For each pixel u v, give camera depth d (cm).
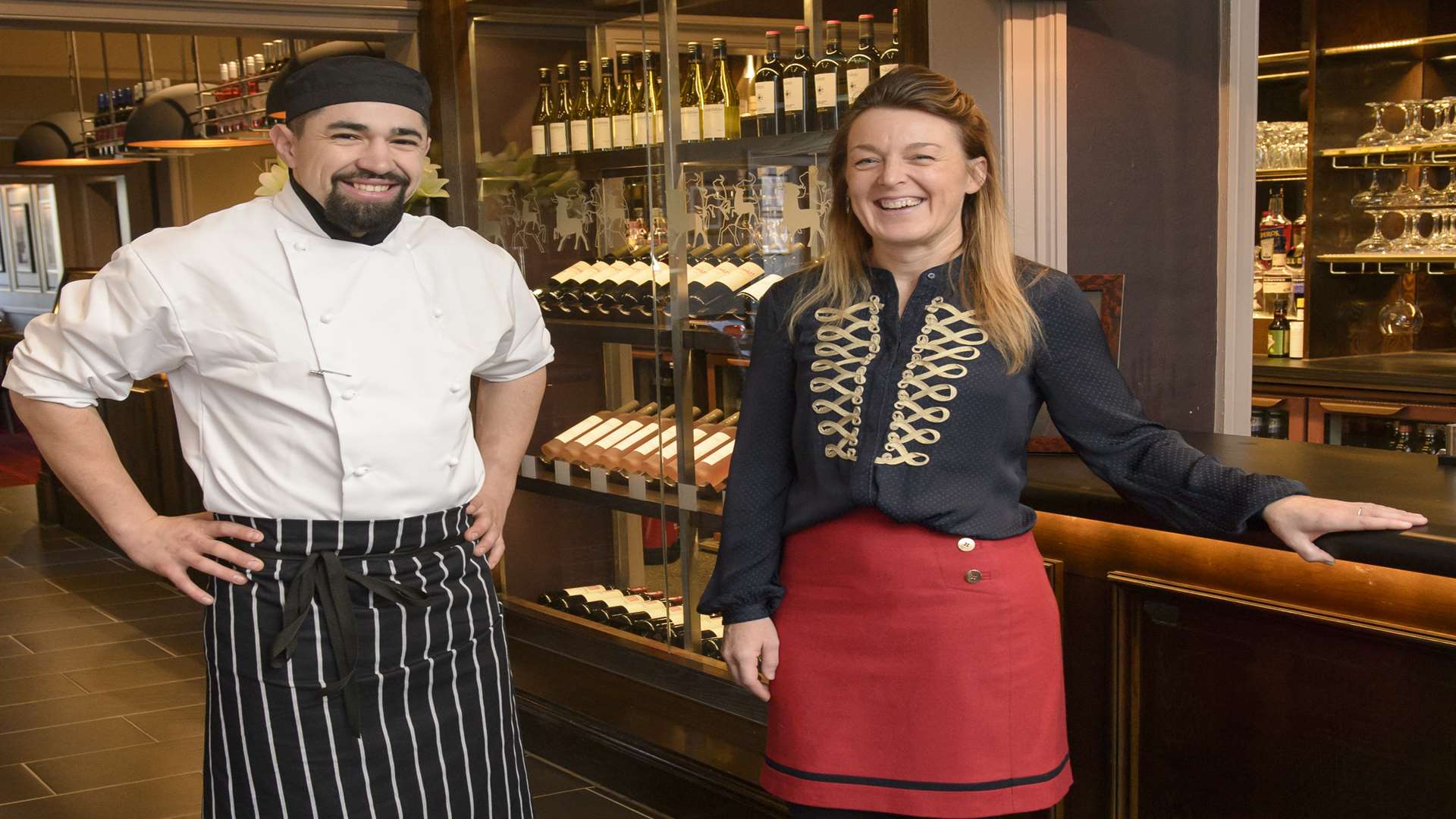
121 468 197
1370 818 186
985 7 261
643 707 337
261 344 184
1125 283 283
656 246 323
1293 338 492
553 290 360
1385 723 183
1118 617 216
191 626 509
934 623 177
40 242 1218
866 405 180
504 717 210
